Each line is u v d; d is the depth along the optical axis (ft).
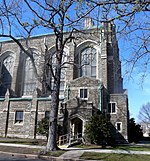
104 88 110.42
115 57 120.16
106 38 118.73
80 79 107.76
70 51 125.90
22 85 135.44
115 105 105.09
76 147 71.26
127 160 47.44
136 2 27.09
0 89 138.51
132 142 108.68
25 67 138.72
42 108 105.91
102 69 116.78
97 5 32.19
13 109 110.93
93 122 80.12
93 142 80.89
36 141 86.53
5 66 143.43
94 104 101.81
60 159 49.24
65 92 110.63
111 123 102.53
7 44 145.69
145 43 31.45
